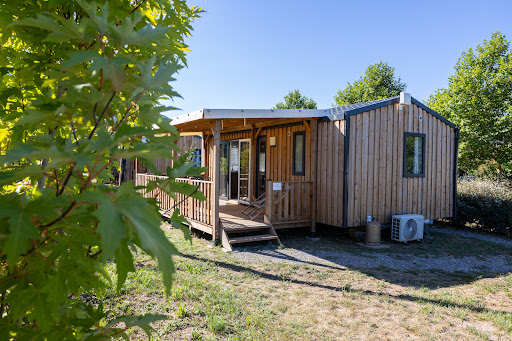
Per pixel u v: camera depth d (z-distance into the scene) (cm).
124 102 102
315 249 789
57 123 106
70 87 91
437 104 2180
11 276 88
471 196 1116
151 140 97
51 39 84
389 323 412
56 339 96
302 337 370
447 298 499
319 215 930
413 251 802
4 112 135
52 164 73
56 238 97
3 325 88
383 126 919
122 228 67
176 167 111
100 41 86
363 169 882
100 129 78
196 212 898
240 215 975
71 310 115
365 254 758
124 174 1224
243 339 361
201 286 505
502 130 1658
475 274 630
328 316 427
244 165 1259
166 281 67
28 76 136
